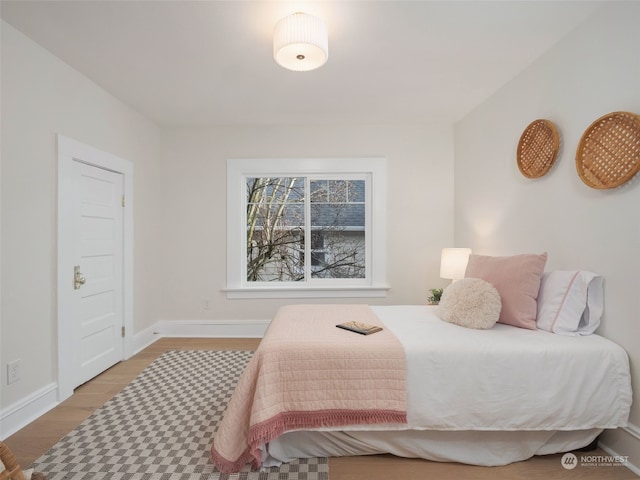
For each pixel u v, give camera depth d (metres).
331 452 1.56
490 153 2.71
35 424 1.83
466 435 1.53
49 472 1.45
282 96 2.73
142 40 1.94
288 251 3.59
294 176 3.53
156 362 2.77
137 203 3.05
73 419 1.89
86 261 2.40
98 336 2.53
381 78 2.42
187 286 3.47
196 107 2.95
